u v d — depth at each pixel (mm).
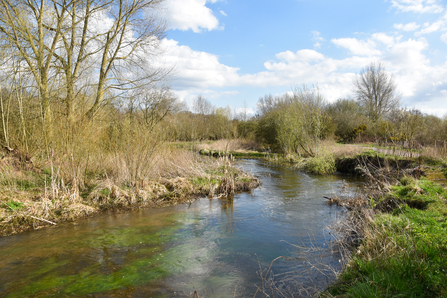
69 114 9039
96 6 14273
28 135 9719
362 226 5820
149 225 7113
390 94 36969
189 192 10266
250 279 4535
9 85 9352
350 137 26953
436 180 8570
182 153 13594
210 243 6020
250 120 32906
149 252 5547
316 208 8602
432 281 3156
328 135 23219
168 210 8461
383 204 7012
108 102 13422
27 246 5738
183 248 5754
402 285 3172
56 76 10055
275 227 7000
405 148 13305
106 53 15438
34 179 8719
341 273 4184
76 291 4164
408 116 15180
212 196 10086
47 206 7344
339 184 12281
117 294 4102
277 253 5516
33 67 9320
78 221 7293
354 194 9367
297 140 21078
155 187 9898
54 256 5320
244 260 5223
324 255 5336
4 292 4117
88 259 5215
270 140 26781
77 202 8117
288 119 21719
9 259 5172
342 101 38906
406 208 6020
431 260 3553
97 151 10258
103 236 6340
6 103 9516
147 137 10312
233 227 7020
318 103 19422
